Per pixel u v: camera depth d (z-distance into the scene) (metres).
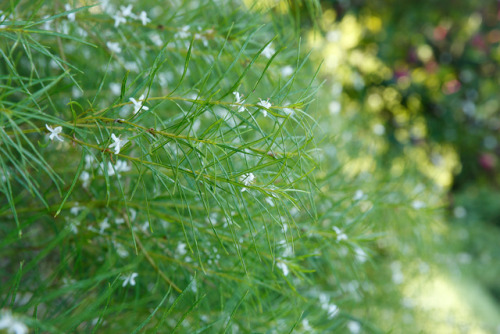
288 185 0.43
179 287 0.56
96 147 0.40
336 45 1.16
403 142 1.62
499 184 2.06
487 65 1.79
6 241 0.41
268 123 0.66
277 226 0.55
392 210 0.70
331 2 1.46
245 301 0.53
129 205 0.52
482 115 1.84
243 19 0.62
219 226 0.52
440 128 1.77
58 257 0.62
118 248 0.55
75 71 0.60
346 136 0.98
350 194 0.65
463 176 2.10
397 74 1.65
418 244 0.85
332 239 0.57
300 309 0.57
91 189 0.54
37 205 0.59
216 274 0.53
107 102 0.62
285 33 0.62
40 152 0.56
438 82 1.72
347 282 0.83
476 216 2.00
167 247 0.55
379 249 0.97
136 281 0.53
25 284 0.58
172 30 0.56
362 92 1.52
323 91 0.95
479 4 1.67
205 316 0.54
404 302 1.06
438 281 1.34
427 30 1.71
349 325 0.76
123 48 0.60
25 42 0.42
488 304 1.82
